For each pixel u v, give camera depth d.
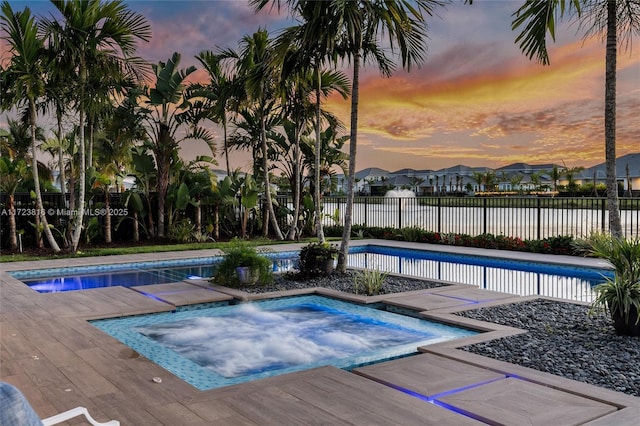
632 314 5.17
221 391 3.80
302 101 15.10
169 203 16.47
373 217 18.69
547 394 3.70
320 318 6.85
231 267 8.58
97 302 7.34
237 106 14.97
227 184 16.70
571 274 10.61
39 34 12.09
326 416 3.33
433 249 13.58
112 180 16.31
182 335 6.03
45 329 5.79
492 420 3.24
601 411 3.39
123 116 15.41
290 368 4.82
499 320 6.13
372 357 5.04
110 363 4.56
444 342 5.14
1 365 4.50
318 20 8.21
